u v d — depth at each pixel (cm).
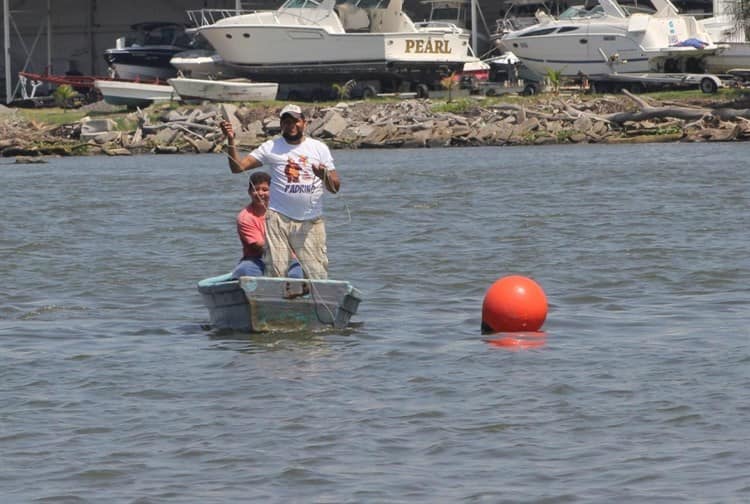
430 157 16912
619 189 10625
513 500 2788
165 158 19012
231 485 2914
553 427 3338
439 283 5991
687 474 2928
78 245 7569
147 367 4122
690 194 9962
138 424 3422
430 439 3244
